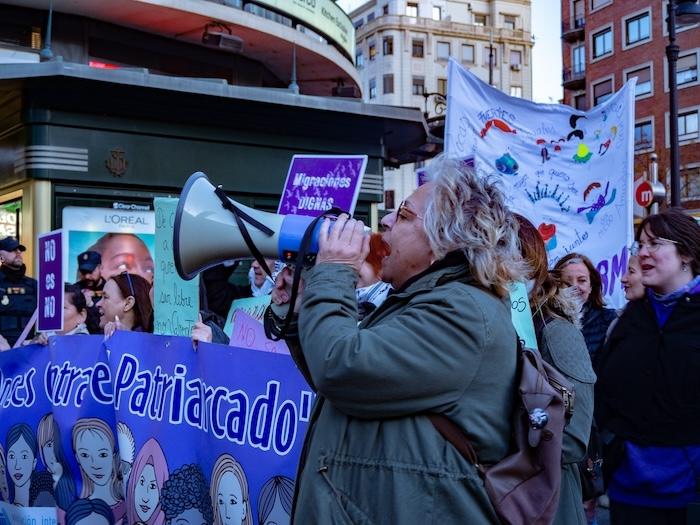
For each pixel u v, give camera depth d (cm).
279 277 223
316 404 200
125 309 417
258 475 270
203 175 215
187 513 299
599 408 309
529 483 176
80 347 353
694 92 4122
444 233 186
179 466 302
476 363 176
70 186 694
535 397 177
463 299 179
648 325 298
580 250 620
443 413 175
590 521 404
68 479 353
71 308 443
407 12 6956
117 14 1091
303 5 1360
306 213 354
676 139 1359
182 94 707
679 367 283
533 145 618
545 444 178
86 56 1103
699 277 292
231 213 205
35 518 371
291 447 262
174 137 736
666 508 286
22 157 691
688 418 283
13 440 384
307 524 178
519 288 256
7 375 389
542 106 620
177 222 205
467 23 7181
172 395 307
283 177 791
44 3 1030
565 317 257
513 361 183
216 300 593
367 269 351
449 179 191
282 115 780
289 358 265
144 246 723
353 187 343
